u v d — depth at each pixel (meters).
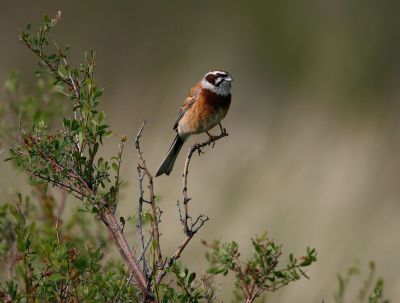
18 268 7.24
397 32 30.95
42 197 9.40
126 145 19.30
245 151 20.59
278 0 31.88
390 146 20.97
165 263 7.41
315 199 18.50
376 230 17.58
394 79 29.61
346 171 19.72
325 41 31.03
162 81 25.92
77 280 7.15
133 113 22.73
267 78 30.03
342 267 15.80
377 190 19.09
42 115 10.10
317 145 21.14
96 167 7.67
